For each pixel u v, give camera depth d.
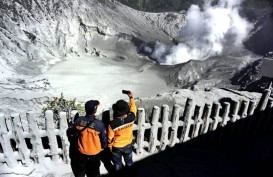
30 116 5.46
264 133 7.96
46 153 5.98
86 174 5.89
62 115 5.57
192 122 6.77
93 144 5.00
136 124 6.23
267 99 7.36
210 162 6.71
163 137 6.62
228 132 7.50
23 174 5.80
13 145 6.23
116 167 5.65
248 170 6.61
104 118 6.09
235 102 7.05
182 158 6.71
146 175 6.09
